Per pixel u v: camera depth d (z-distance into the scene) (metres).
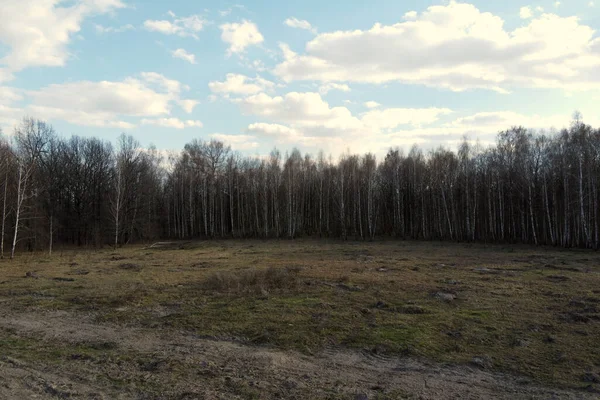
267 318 10.67
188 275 19.23
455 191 52.62
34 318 11.40
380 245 40.88
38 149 47.31
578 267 21.52
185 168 64.75
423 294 13.78
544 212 43.25
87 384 6.48
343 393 6.10
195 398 5.88
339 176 58.72
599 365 7.30
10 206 35.78
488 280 16.88
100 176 53.53
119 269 22.58
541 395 6.09
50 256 33.09
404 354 7.99
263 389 6.23
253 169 65.06
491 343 8.58
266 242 47.25
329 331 9.46
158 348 8.51
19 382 6.58
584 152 38.19
